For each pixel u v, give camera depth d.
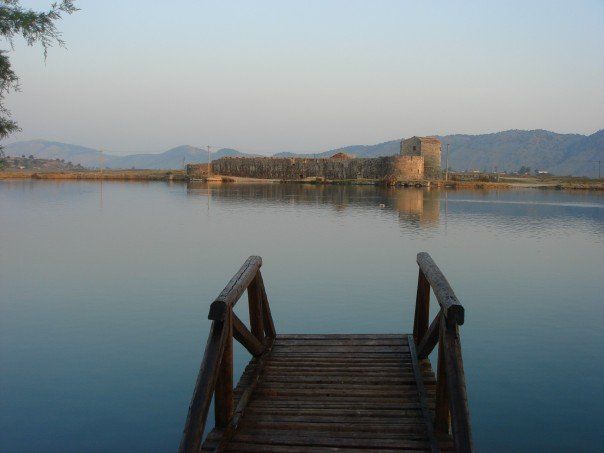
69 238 32.19
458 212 51.12
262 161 113.44
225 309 6.44
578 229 39.12
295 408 7.61
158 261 24.92
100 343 13.73
